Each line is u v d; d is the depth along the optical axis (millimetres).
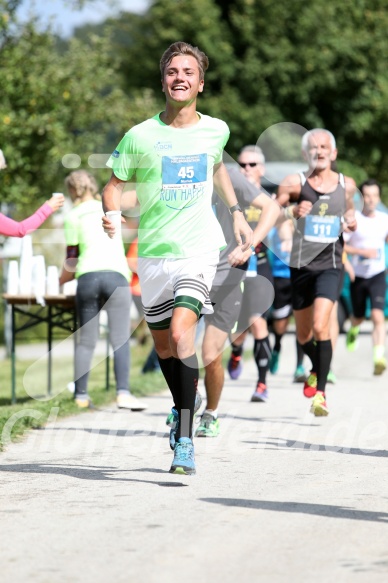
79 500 12516
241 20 71750
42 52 39250
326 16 71875
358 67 73000
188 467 13953
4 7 37281
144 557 9969
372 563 9820
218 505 12195
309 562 9836
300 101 71812
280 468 14742
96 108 41469
